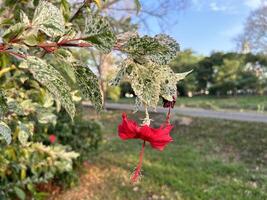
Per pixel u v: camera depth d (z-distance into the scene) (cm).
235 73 2456
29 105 190
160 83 75
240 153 776
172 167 624
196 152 773
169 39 75
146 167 609
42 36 78
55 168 299
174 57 74
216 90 2450
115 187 502
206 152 783
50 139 367
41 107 193
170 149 795
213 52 2516
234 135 920
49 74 62
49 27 68
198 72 2395
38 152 279
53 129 429
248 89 2458
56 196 441
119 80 74
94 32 67
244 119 1166
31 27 69
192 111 1538
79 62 74
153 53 73
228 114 1405
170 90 78
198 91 2448
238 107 1797
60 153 297
